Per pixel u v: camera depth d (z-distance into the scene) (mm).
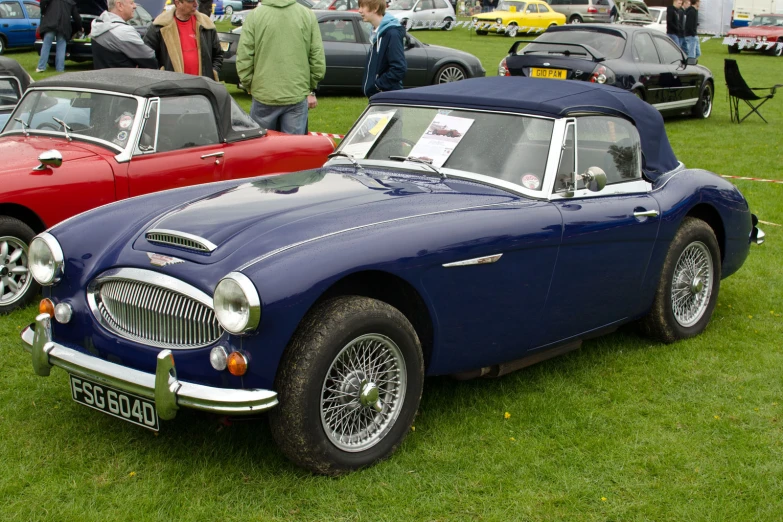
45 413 3896
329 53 14336
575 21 34375
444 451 3658
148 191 5676
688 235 4887
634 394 4332
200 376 3188
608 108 4523
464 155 4281
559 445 3750
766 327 5359
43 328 3559
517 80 4820
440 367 3771
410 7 31906
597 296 4355
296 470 3424
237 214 3602
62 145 5727
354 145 4711
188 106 6004
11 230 5102
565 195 4141
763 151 11375
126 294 3410
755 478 3529
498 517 3174
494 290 3783
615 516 3223
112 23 7695
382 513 3168
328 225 3434
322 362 3191
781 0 31562
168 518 3100
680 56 13867
